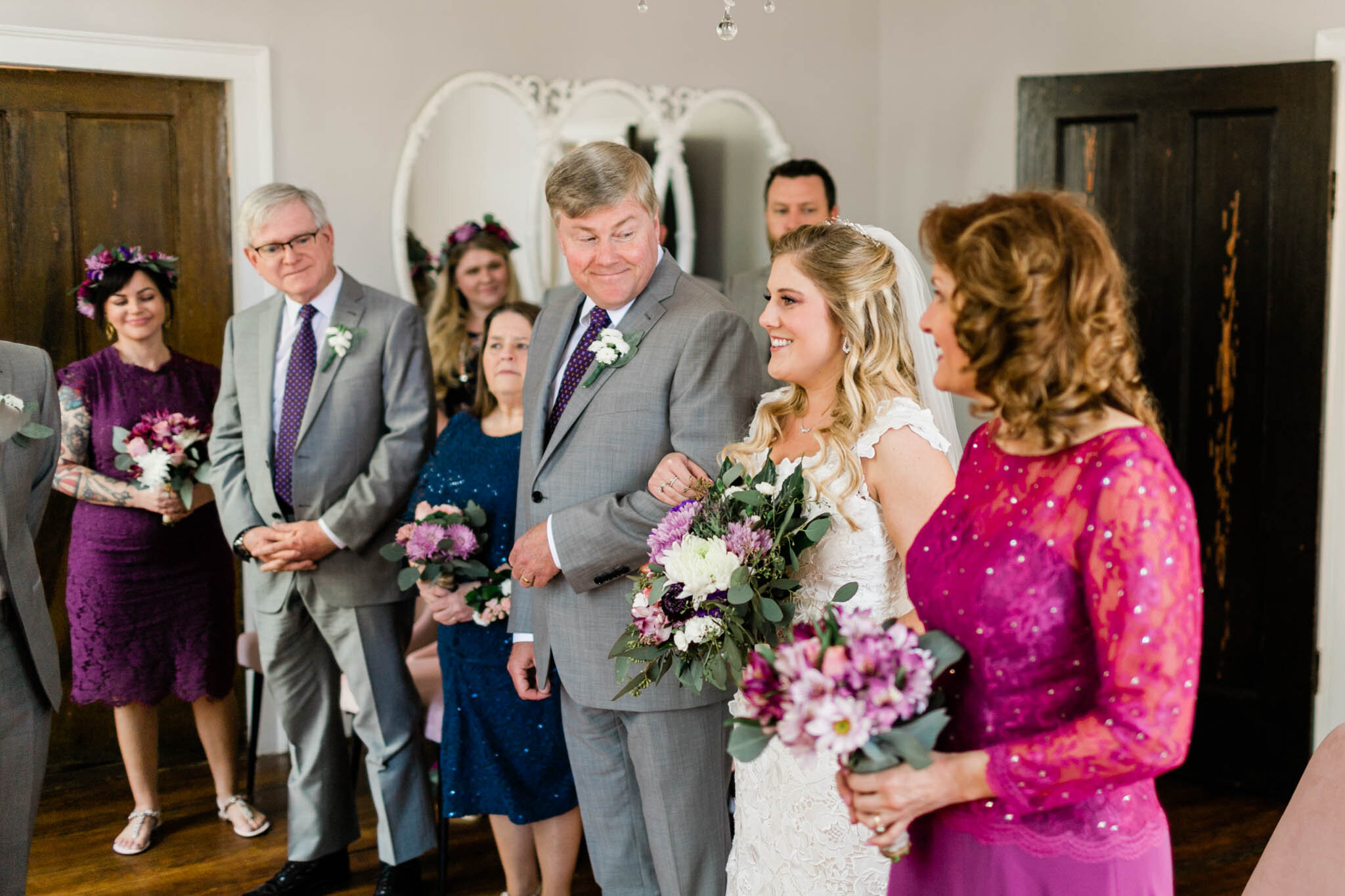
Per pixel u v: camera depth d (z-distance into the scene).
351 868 3.18
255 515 3.06
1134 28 3.96
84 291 3.38
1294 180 3.47
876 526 1.90
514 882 2.89
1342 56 3.48
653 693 2.30
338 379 2.99
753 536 1.87
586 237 2.29
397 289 4.11
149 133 3.77
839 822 1.85
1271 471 3.57
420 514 2.78
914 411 1.90
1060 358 1.25
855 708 1.25
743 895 2.04
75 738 3.86
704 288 2.44
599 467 2.34
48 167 3.66
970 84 4.49
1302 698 3.57
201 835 3.39
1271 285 3.53
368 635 2.98
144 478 3.20
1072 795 1.24
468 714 2.76
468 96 4.15
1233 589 3.65
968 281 1.27
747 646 1.91
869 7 4.80
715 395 2.29
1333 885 1.50
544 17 4.26
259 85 3.84
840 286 1.91
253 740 3.60
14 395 2.35
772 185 3.93
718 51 4.55
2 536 2.22
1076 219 1.27
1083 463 1.27
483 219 4.20
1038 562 1.28
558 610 2.40
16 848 2.29
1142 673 1.19
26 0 3.52
